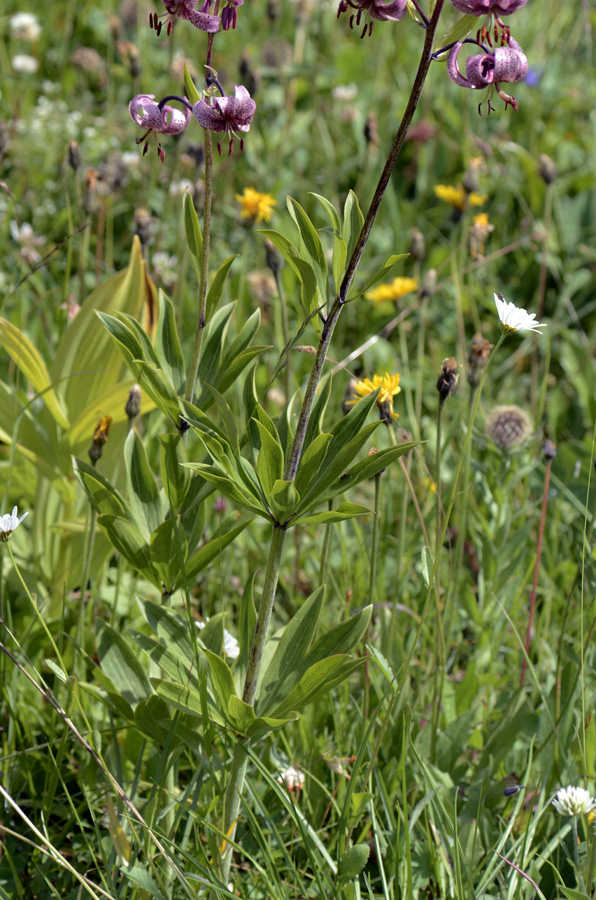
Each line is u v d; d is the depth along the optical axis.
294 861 1.76
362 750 1.67
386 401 1.79
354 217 1.62
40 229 2.90
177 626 1.69
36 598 1.92
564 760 1.79
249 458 1.70
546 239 2.72
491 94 1.57
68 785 1.80
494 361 2.89
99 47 4.08
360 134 3.50
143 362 1.64
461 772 1.82
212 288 1.66
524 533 1.99
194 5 1.57
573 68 4.35
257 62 3.60
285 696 1.68
